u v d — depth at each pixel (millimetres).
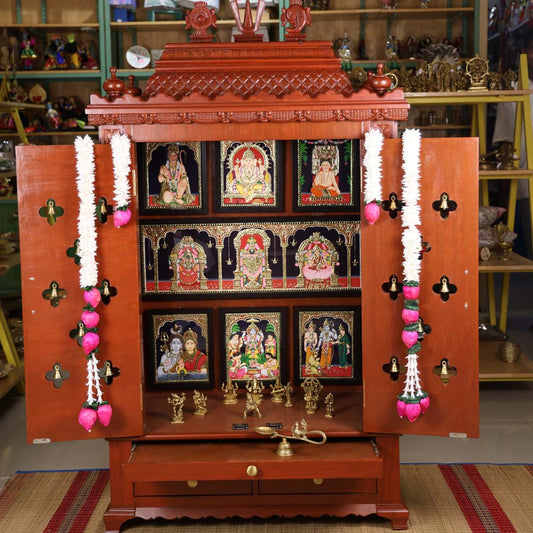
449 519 2740
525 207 6535
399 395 2535
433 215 2504
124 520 2654
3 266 3984
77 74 5652
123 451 2648
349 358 3047
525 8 6215
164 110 2488
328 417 2768
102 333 2561
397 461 2652
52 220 2516
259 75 2596
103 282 2539
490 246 4406
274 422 2736
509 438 3568
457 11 5793
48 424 2590
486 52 5840
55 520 2770
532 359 4840
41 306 2551
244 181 2936
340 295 3020
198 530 2695
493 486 3014
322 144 2930
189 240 2984
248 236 2988
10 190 4797
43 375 2574
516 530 2654
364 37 6074
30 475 3172
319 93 2492
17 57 5711
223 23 5602
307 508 2678
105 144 2482
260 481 2666
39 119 5684
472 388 2562
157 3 5129
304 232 2990
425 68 4457
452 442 3521
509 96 4293
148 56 5723
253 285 3012
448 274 2527
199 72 2607
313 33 6098
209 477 2510
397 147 2471
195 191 2945
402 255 2520
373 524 2719
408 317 2461
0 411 4078
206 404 2934
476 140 2473
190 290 3010
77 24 5602
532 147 4359
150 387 3041
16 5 5863
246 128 2508
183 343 3025
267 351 3043
